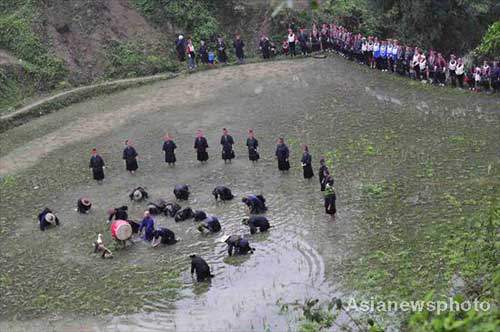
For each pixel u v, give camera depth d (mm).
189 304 18250
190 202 24688
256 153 27609
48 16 40438
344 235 21109
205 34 43344
